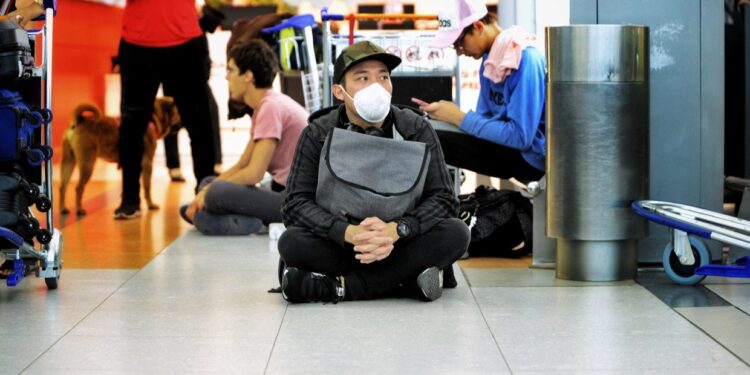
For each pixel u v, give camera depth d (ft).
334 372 13.56
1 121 17.47
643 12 20.35
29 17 19.26
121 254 23.27
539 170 22.43
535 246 21.26
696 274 18.24
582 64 18.95
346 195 17.06
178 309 17.37
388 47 25.99
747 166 24.11
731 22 24.66
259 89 26.58
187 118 30.76
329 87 25.20
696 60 20.49
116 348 14.84
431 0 38.78
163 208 32.24
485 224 22.38
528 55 21.74
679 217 18.26
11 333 15.74
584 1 20.33
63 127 39.78
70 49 40.40
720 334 15.40
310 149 17.75
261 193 26.25
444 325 16.06
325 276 17.66
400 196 17.02
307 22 26.86
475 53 22.34
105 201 34.19
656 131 20.61
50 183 18.75
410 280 17.79
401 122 17.83
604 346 14.80
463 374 13.43
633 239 19.54
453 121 22.53
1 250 18.02
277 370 13.66
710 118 20.61
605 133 19.06
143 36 29.66
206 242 25.05
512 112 21.79
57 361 14.16
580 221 19.24
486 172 23.04
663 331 15.65
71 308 17.48
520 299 17.92
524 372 13.52
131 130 29.76
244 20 31.14
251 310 17.21
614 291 18.54
